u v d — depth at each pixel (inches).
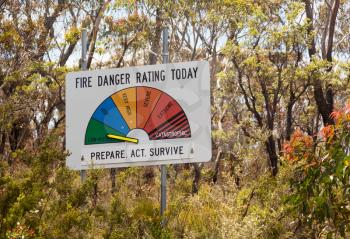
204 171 797.2
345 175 370.0
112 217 421.4
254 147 821.2
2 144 709.9
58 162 422.6
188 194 546.6
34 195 382.3
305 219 412.5
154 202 502.0
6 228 371.9
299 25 874.1
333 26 964.0
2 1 916.6
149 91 511.5
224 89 1015.0
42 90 857.5
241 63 895.1
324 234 438.9
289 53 887.1
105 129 517.0
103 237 412.2
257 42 891.4
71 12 1106.1
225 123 1197.1
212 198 492.7
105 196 458.3
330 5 1051.3
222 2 963.3
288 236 444.5
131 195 485.7
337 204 390.6
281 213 450.3
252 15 912.9
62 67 876.6
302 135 392.5
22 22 900.0
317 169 382.9
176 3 1026.7
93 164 488.1
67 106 525.3
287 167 460.1
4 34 836.0
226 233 436.5
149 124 508.7
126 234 417.1
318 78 883.4
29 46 900.6
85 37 561.0
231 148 983.0
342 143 367.6
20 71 841.5
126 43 1025.5
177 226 449.7
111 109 517.3
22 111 751.7
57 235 382.0
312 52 949.2
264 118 1054.4
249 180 569.0
